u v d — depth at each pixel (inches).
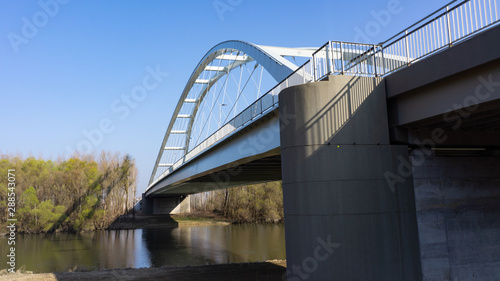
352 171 398.3
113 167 2920.8
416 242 406.0
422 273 402.6
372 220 392.8
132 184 3248.0
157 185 2583.7
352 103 414.6
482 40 314.2
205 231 2458.2
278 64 723.4
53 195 2568.9
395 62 434.3
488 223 445.7
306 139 406.3
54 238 2100.1
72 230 2465.6
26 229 2293.3
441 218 423.5
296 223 402.6
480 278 426.9
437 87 369.1
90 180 2615.7
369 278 381.1
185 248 1620.3
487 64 315.3
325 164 396.5
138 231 2529.5
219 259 1294.3
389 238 394.9
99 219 2615.7
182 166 1460.4
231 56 1509.6
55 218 2357.3
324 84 412.2
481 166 460.8
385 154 413.1
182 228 2719.0
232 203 3240.7
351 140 405.7
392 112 429.1
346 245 382.9
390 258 390.9
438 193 428.1
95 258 1382.9
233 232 2346.2
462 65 331.0
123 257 1398.9
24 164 2551.7
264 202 3132.4
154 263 1243.8
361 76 425.4
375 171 405.4
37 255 1472.7
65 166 2807.6
